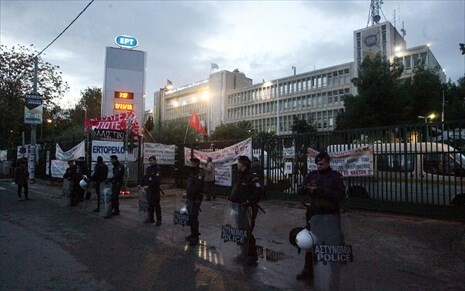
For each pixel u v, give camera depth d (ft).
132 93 77.82
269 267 19.79
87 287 16.31
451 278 17.75
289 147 41.57
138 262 20.42
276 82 303.48
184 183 57.26
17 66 94.99
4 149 126.72
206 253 22.49
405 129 32.14
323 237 15.17
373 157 33.96
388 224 28.48
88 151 56.18
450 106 156.97
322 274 14.93
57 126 139.95
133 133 57.62
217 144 51.49
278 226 30.12
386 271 18.85
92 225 31.50
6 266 19.38
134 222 33.04
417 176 31.17
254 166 40.91
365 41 273.75
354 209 34.81
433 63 261.24
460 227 26.55
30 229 29.60
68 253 22.17
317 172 16.90
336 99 268.00
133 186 60.70
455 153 29.14
